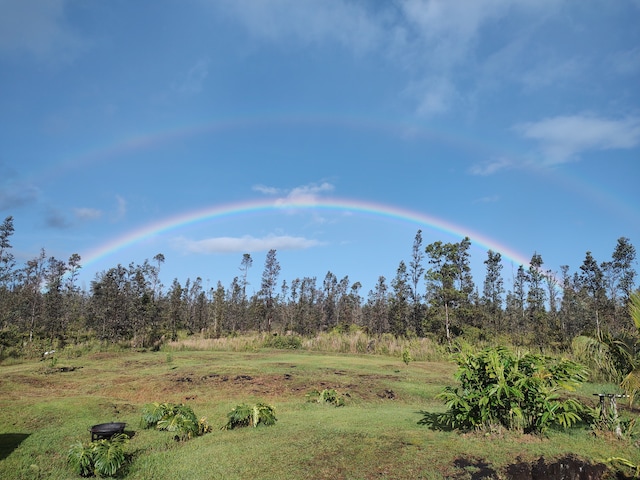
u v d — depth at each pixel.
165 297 50.22
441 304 33.78
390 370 17.67
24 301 32.16
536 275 36.22
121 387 13.76
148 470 6.48
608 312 28.73
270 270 51.09
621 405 9.48
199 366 18.33
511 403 6.96
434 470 5.67
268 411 8.82
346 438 7.06
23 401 11.13
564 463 5.87
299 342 30.47
